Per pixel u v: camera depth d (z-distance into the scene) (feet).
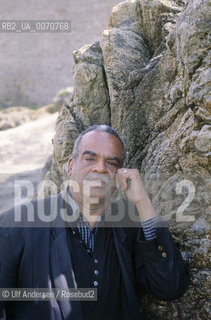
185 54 5.77
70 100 9.58
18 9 52.26
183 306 5.96
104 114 8.96
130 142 7.53
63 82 51.90
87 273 5.66
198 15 5.53
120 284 5.85
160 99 6.93
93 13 50.60
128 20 8.83
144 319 6.08
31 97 51.88
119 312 5.83
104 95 8.90
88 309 5.59
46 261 5.54
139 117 7.35
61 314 5.45
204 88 5.47
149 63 7.71
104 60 8.63
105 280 5.71
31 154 21.75
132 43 8.57
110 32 8.64
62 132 8.93
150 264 5.70
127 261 5.86
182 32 5.91
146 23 8.55
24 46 53.62
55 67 52.70
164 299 5.81
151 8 8.33
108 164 5.97
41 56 53.42
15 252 5.63
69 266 5.54
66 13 51.65
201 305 5.82
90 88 8.83
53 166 9.82
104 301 5.66
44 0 52.31
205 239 5.77
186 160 5.96
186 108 6.23
